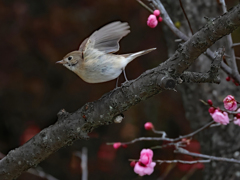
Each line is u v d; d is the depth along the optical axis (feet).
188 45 14.42
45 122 40.91
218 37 13.99
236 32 35.78
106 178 39.86
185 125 39.14
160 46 39.19
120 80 39.45
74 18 38.19
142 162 17.69
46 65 39.75
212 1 25.30
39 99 40.55
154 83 15.10
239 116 17.25
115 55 20.70
